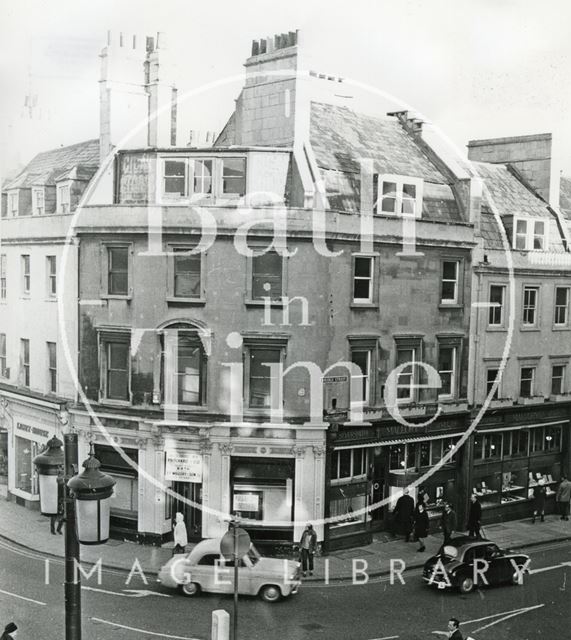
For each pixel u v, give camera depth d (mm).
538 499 23391
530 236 23453
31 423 22969
